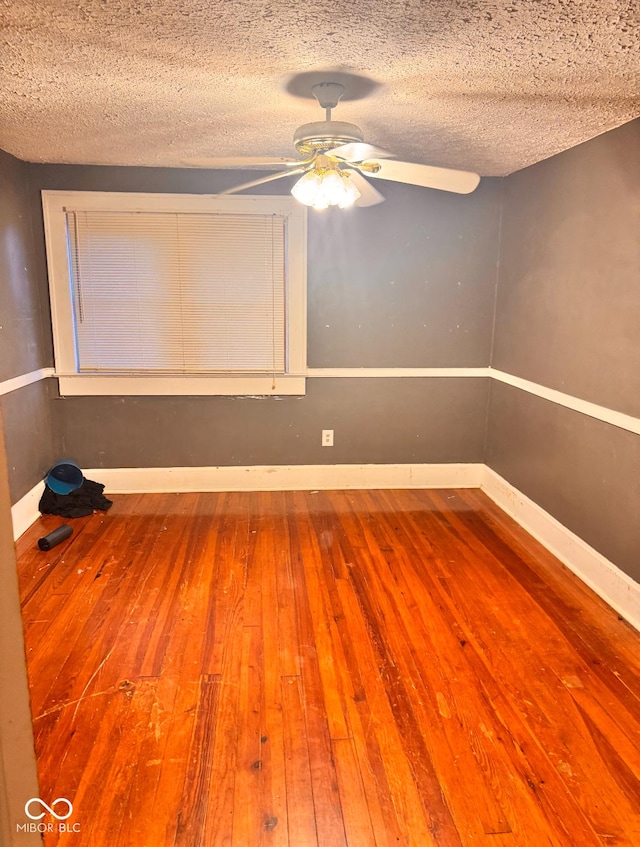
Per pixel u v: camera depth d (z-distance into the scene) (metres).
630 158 2.52
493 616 2.58
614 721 1.97
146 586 2.80
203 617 2.55
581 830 1.58
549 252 3.22
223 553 3.16
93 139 2.95
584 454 2.90
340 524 3.56
